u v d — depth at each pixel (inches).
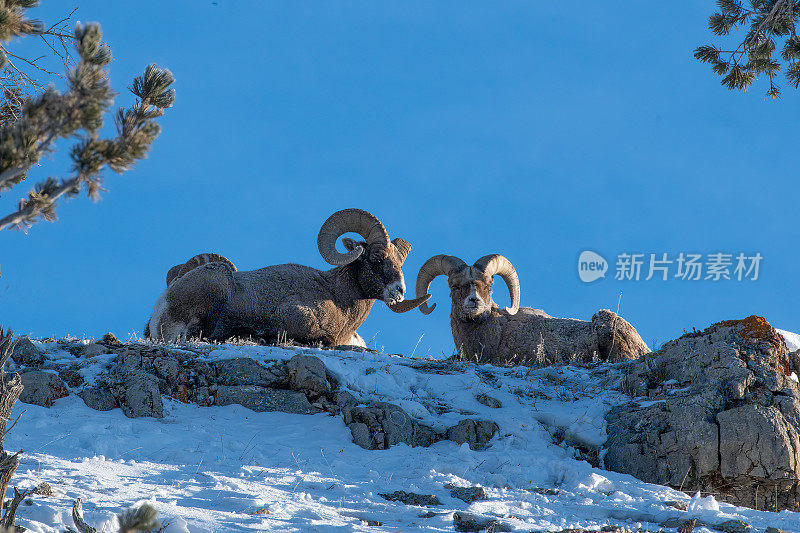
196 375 1523.1
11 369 1513.3
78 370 1515.7
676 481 1300.4
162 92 654.5
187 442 1288.1
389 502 1033.5
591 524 971.9
